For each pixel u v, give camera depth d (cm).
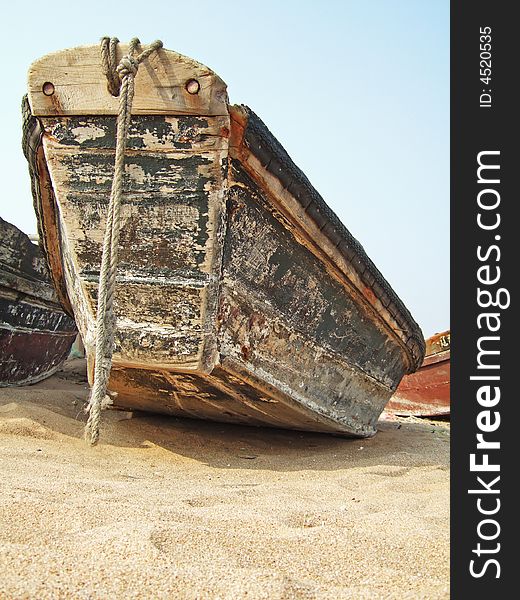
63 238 430
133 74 323
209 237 366
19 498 255
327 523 269
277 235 404
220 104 345
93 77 354
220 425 556
